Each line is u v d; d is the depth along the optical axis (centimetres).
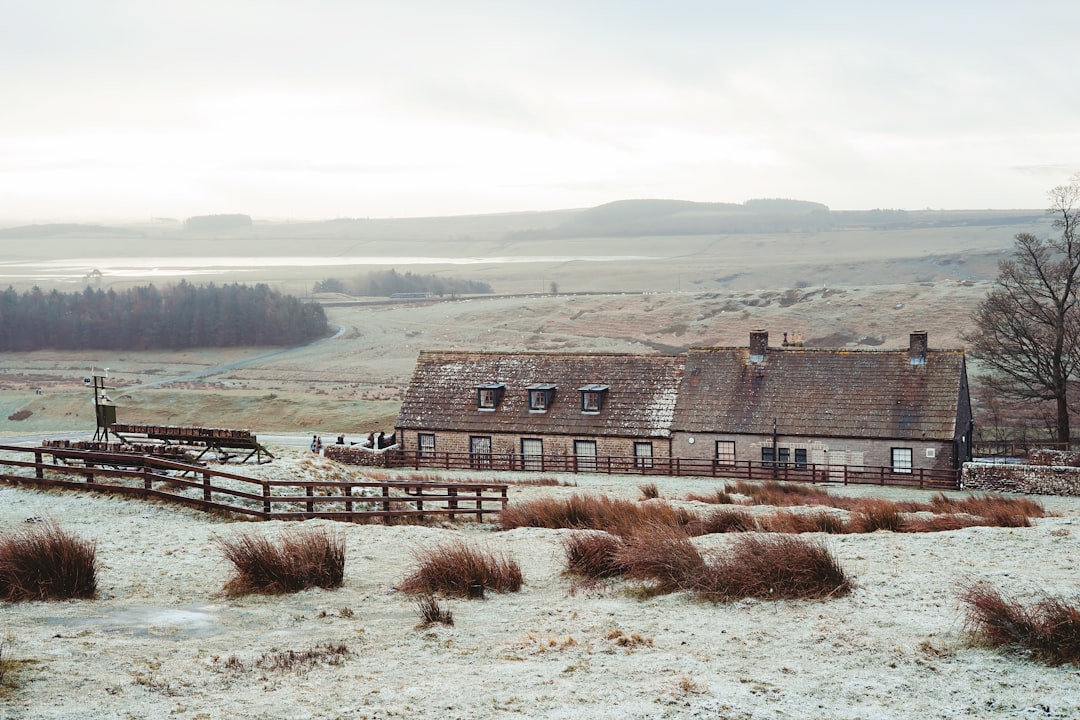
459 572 1555
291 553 1622
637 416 4859
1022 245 5294
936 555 1745
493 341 16562
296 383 12556
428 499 2439
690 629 1277
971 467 4097
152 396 9950
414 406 5219
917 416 4431
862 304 16388
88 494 2484
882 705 961
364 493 2816
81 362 16150
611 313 18412
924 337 4603
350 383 12494
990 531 1994
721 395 4794
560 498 2911
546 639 1233
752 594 1439
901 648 1144
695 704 963
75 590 1480
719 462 4575
